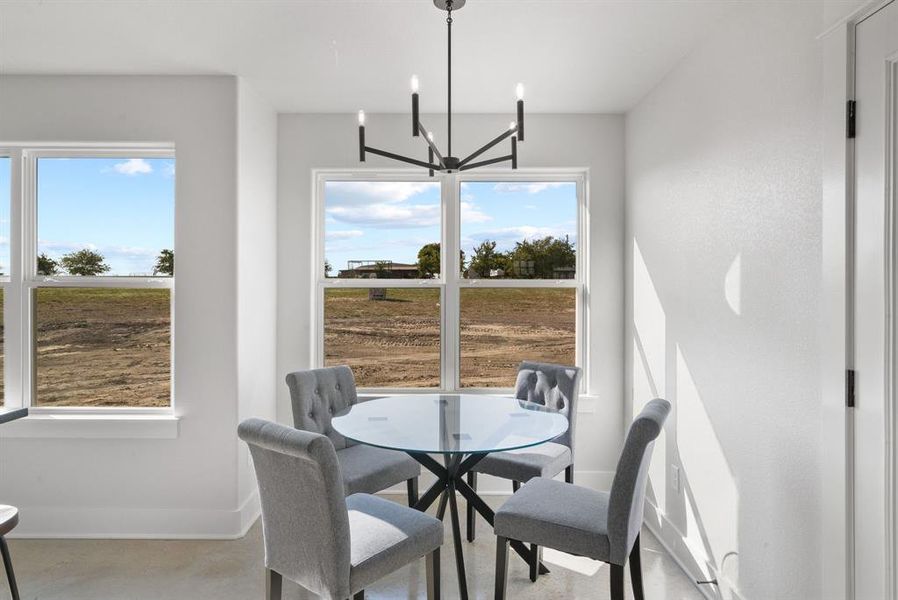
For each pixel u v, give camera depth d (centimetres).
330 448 155
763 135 188
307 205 334
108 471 276
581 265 343
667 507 267
